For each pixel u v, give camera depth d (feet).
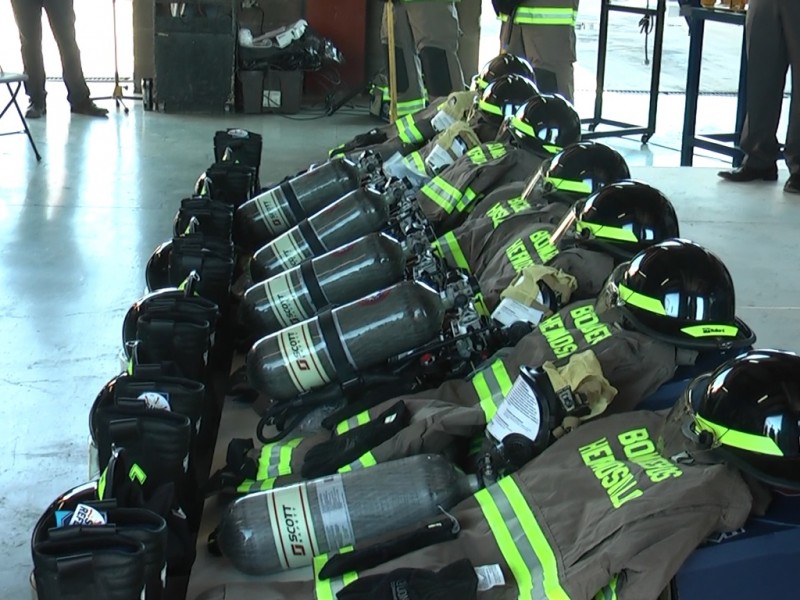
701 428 5.75
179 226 11.16
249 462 7.55
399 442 7.04
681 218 16.61
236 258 11.72
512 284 8.37
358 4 26.78
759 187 18.74
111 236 16.20
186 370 8.02
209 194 12.38
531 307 8.07
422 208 11.50
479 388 7.61
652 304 7.05
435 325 7.93
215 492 7.45
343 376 8.03
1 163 20.18
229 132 14.35
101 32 33.76
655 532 5.29
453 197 11.31
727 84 32.27
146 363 7.79
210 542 6.73
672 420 6.07
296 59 25.85
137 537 5.26
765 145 18.80
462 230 10.44
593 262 8.39
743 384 5.67
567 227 8.76
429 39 21.22
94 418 7.22
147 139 22.81
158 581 5.42
